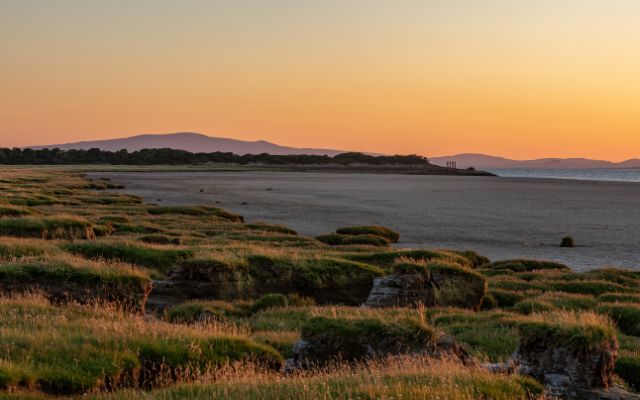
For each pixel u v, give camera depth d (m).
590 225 88.06
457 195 158.25
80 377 15.42
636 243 69.94
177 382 16.41
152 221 70.56
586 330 16.28
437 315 30.83
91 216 68.12
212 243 52.25
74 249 39.09
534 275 45.25
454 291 35.06
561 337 16.33
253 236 58.44
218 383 15.52
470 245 67.31
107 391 15.47
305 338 18.84
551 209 116.12
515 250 64.25
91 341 17.36
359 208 112.00
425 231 78.50
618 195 166.38
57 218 51.44
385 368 16.81
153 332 19.14
